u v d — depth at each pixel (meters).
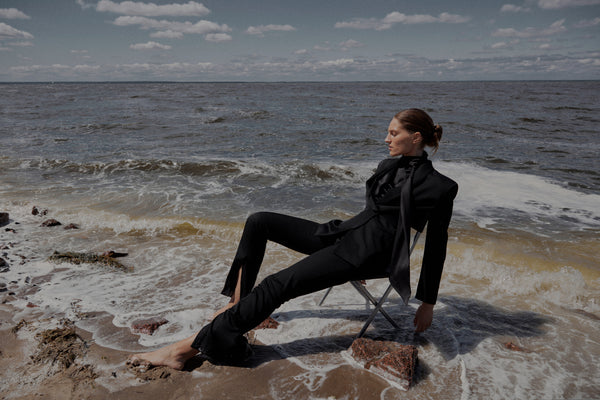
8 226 4.89
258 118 18.61
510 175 7.61
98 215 5.23
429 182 2.00
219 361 2.24
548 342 2.56
